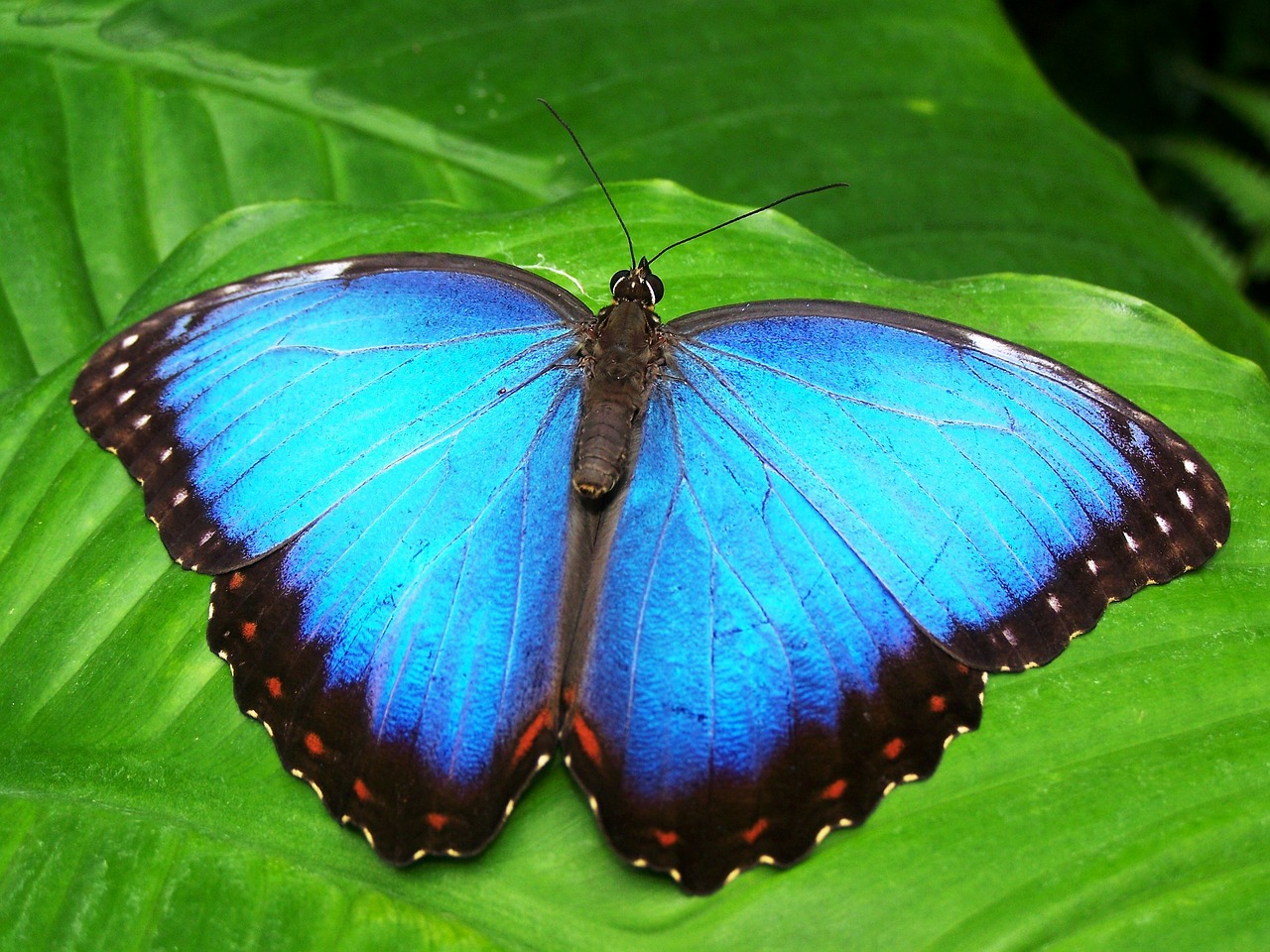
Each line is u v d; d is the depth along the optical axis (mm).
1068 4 557
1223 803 290
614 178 379
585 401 307
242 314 307
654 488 303
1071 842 288
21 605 312
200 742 302
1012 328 328
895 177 384
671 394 307
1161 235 390
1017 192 386
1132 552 297
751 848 287
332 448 303
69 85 377
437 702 294
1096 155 400
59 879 293
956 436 298
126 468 306
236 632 299
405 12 390
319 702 296
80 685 307
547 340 311
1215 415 321
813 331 307
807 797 288
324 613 298
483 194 376
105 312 361
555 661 295
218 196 372
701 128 385
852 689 292
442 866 293
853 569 295
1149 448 298
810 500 299
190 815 298
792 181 381
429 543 300
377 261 311
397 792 291
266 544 300
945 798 292
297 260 335
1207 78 505
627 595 297
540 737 291
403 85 384
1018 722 296
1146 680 299
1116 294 328
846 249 376
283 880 293
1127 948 283
